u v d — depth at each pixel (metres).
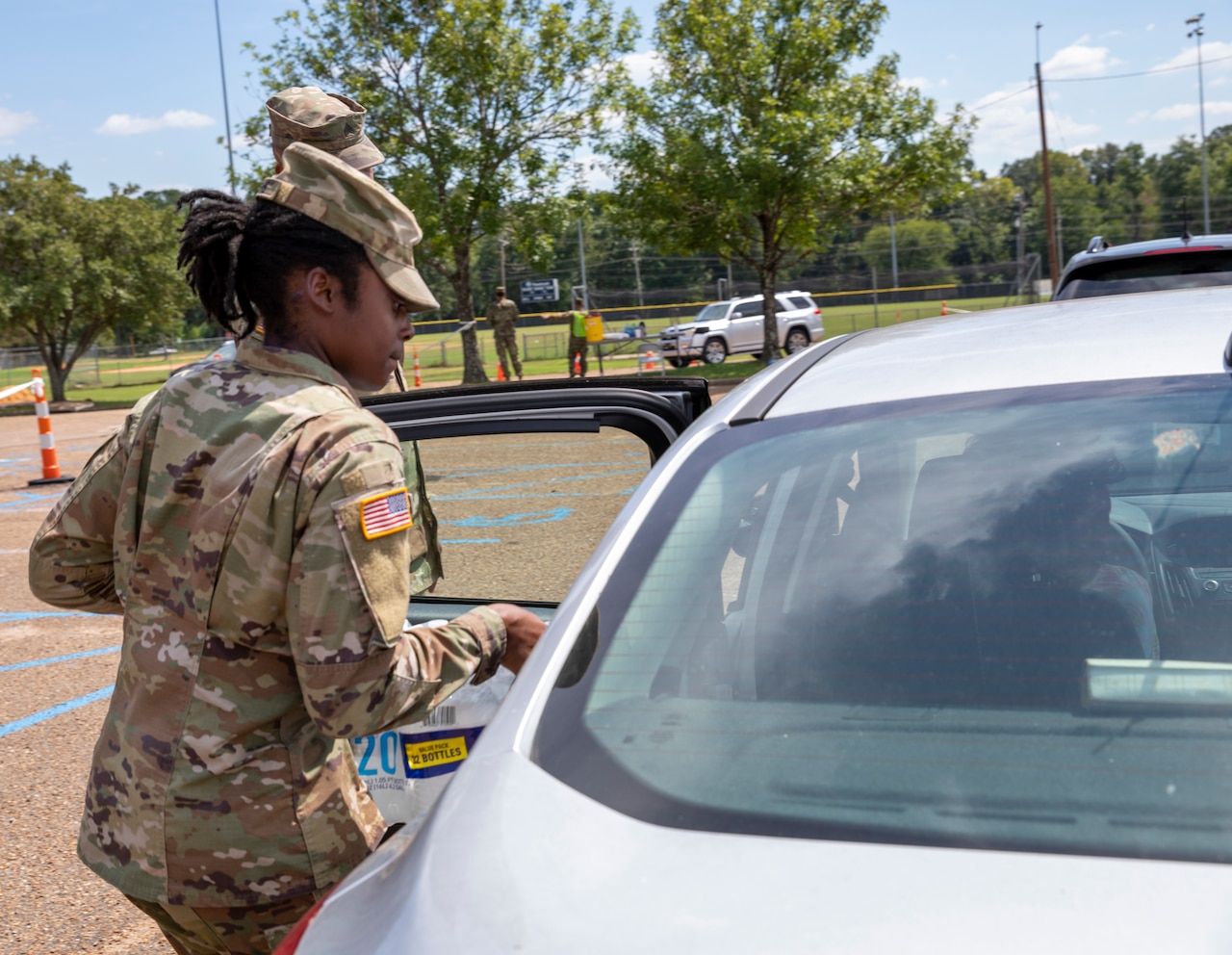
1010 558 1.50
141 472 1.68
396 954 1.10
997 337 2.04
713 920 1.05
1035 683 1.33
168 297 38.69
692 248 24.81
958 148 22.84
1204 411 1.66
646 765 1.30
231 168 23.17
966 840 1.14
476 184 24.84
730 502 1.68
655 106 23.17
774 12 22.72
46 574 1.81
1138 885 1.04
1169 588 1.59
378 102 23.70
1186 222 7.33
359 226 1.67
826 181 22.36
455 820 1.26
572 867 1.15
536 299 46.69
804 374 2.06
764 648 1.45
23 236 35.00
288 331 1.70
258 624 1.57
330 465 1.55
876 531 1.59
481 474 2.50
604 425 2.30
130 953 3.30
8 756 4.87
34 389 14.25
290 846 1.62
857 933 1.01
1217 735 1.24
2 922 3.50
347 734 1.55
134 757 1.63
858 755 1.28
